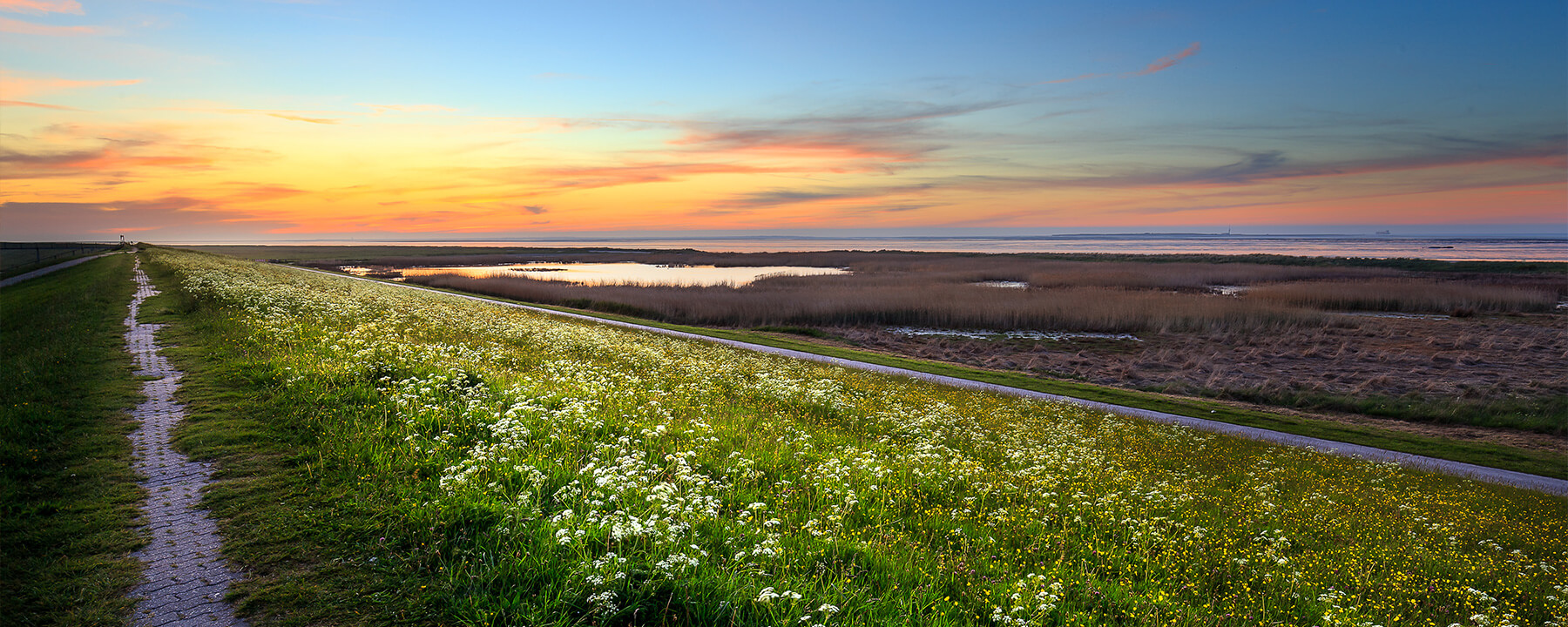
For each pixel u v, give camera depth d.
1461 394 32.06
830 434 14.73
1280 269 107.62
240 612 5.74
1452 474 18.42
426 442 9.48
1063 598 6.88
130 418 10.79
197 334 18.62
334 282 42.94
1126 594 7.31
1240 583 8.39
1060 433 18.62
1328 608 7.64
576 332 26.05
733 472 9.84
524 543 6.64
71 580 6.12
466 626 5.61
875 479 10.58
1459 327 52.34
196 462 8.94
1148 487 13.12
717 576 6.21
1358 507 13.55
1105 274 98.56
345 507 7.58
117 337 18.25
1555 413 28.44
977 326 53.25
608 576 5.89
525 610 5.71
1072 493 11.56
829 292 67.62
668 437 11.25
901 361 35.25
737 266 146.75
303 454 9.09
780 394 18.69
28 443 9.24
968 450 15.08
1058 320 52.66
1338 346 44.91
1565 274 95.19
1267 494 13.98
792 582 6.38
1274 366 39.09
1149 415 25.55
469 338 21.78
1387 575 9.48
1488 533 12.62
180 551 6.68
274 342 16.53
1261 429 24.41
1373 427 26.47
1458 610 8.55
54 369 13.75
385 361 14.45
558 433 10.18
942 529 8.95
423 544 6.79
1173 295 63.28
